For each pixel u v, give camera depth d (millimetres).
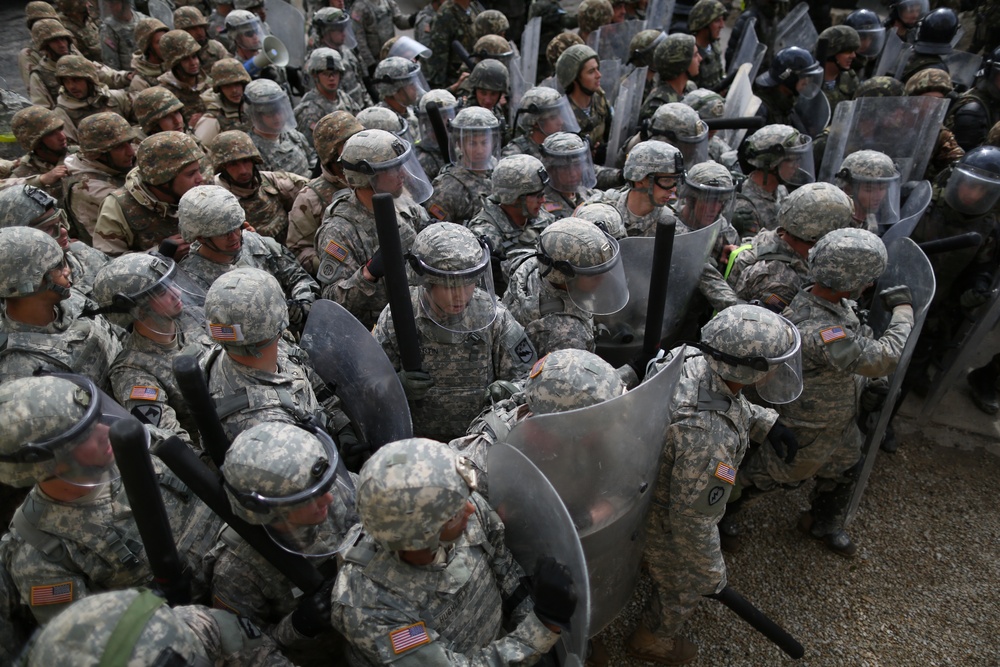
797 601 4074
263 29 8453
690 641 3736
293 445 2074
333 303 3137
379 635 2006
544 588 2049
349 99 7250
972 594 4117
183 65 7141
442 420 3412
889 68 8883
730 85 8258
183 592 2150
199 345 3064
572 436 2328
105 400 2332
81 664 1543
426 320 3240
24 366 3000
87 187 4707
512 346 3406
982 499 4809
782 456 3248
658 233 2850
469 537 2256
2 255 2896
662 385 2441
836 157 5953
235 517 2076
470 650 2184
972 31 10445
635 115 6957
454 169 5297
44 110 5391
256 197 4965
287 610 2471
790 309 3736
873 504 4770
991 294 4773
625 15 10094
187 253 3834
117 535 2285
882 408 3932
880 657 3750
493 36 7750
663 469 2900
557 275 3451
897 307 3854
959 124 6695
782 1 9727
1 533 3438
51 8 8234
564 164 4848
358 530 2242
